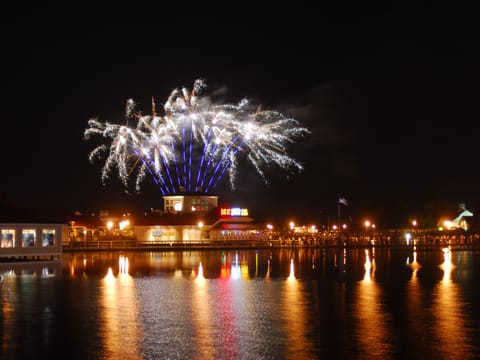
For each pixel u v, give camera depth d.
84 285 44.84
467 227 159.50
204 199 120.25
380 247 112.25
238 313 32.78
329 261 73.12
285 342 26.08
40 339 26.47
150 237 112.50
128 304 35.69
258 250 101.75
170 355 24.02
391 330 28.39
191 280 49.03
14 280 47.97
